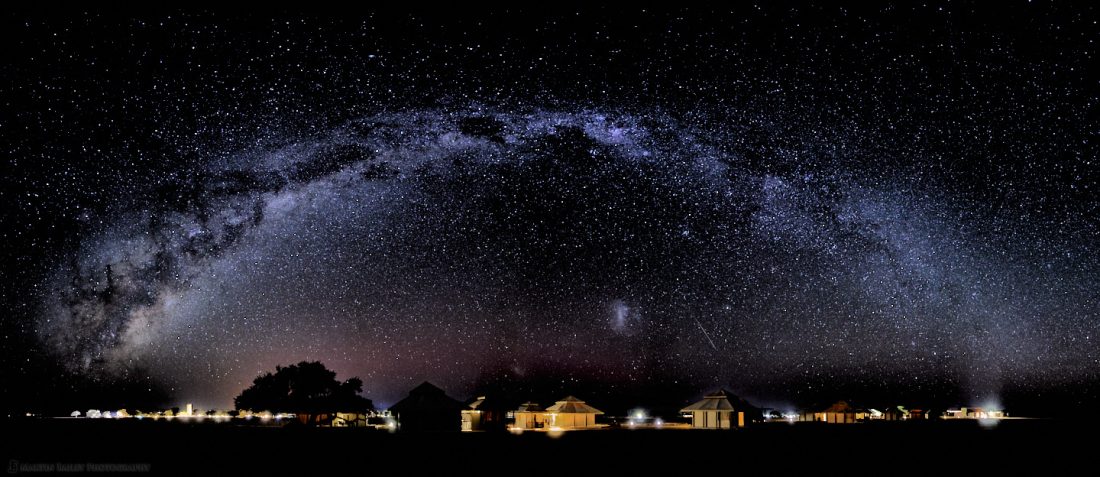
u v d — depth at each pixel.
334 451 29.03
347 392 50.28
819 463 27.05
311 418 47.50
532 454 28.83
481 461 26.69
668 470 24.95
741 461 27.42
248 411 48.62
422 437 35.91
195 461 25.50
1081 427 46.62
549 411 48.75
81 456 26.19
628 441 34.91
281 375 49.91
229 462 25.47
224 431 38.28
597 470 24.80
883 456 29.30
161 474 22.78
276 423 46.81
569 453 29.39
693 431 43.38
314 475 23.03
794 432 42.84
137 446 29.84
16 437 31.53
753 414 55.31
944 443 35.50
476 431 42.09
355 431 40.16
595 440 35.19
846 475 24.28
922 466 26.47
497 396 47.28
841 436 39.00
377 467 24.89
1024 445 33.78
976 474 24.61
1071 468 26.12
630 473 24.22
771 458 28.36
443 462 26.25
